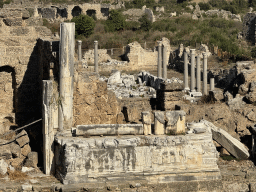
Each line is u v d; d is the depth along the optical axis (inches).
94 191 703.1
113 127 749.9
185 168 738.8
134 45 2365.9
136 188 717.9
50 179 736.3
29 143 858.8
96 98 860.6
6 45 946.7
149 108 983.0
